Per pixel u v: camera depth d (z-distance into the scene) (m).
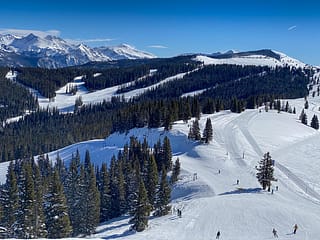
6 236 65.56
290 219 62.78
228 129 145.62
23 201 65.94
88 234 72.56
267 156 84.19
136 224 63.19
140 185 66.06
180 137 132.50
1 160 198.38
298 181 93.88
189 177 94.56
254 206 69.19
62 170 118.75
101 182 90.50
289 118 185.12
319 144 143.50
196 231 58.75
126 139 154.88
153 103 173.00
